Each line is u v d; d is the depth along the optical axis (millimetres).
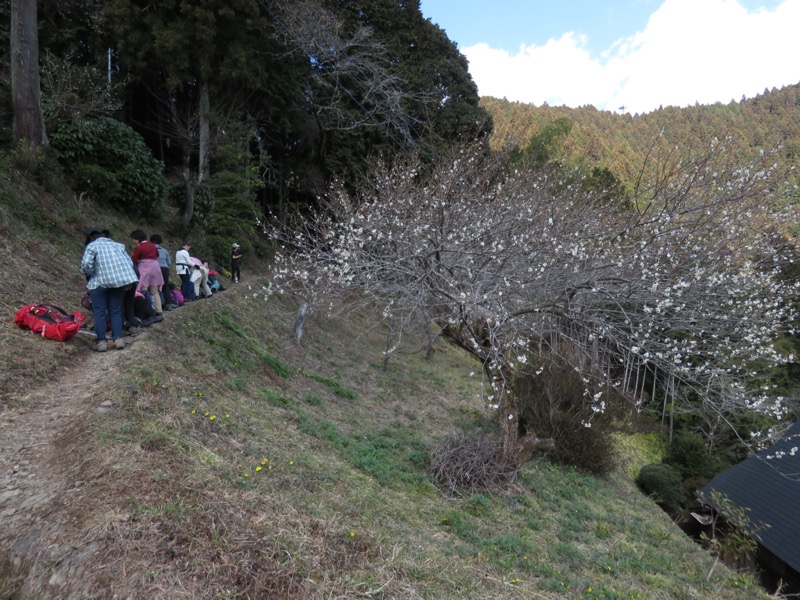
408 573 3465
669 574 5629
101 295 5770
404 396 10523
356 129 17969
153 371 5281
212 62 14492
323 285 8734
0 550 2725
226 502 3441
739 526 7094
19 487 3201
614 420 10328
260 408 6195
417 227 6660
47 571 2578
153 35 13125
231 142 15336
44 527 2836
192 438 4328
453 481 6172
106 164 11141
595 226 7441
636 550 6125
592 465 9273
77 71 11891
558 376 9000
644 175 7602
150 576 2553
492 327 6594
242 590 2684
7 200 7969
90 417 4008
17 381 4539
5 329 5332
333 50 16047
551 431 9211
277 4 15211
